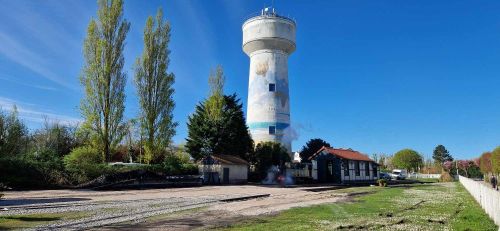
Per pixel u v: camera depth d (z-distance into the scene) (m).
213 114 61.62
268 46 66.81
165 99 52.78
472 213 21.05
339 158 64.69
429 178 95.12
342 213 20.89
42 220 17.38
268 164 60.78
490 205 19.50
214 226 16.08
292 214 20.27
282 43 66.62
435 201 28.98
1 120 45.38
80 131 47.84
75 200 26.95
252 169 61.75
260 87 66.19
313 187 48.47
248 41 67.44
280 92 66.25
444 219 18.66
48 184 39.59
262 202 27.41
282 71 67.31
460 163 112.88
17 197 28.58
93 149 45.06
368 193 38.81
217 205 24.69
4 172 37.44
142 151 56.34
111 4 49.28
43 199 27.28
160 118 52.34
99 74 47.62
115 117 47.91
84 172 41.66
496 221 17.20
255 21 66.88
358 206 24.81
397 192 39.75
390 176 83.62
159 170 48.25
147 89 52.22
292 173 63.31
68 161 41.88
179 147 68.56
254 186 48.88
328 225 16.50
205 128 60.56
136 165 47.03
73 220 17.42
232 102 63.28
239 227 15.88
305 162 69.00
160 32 53.69
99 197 29.86
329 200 29.62
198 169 55.03
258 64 67.06
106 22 48.75
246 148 62.62
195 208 22.78
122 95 48.47
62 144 57.22
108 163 45.47
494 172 75.00
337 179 64.25
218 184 52.66
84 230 15.02
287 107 66.94
